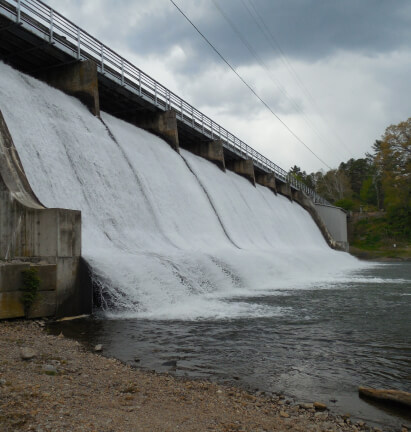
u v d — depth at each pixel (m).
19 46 24.75
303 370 9.10
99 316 14.38
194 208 31.27
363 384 8.30
